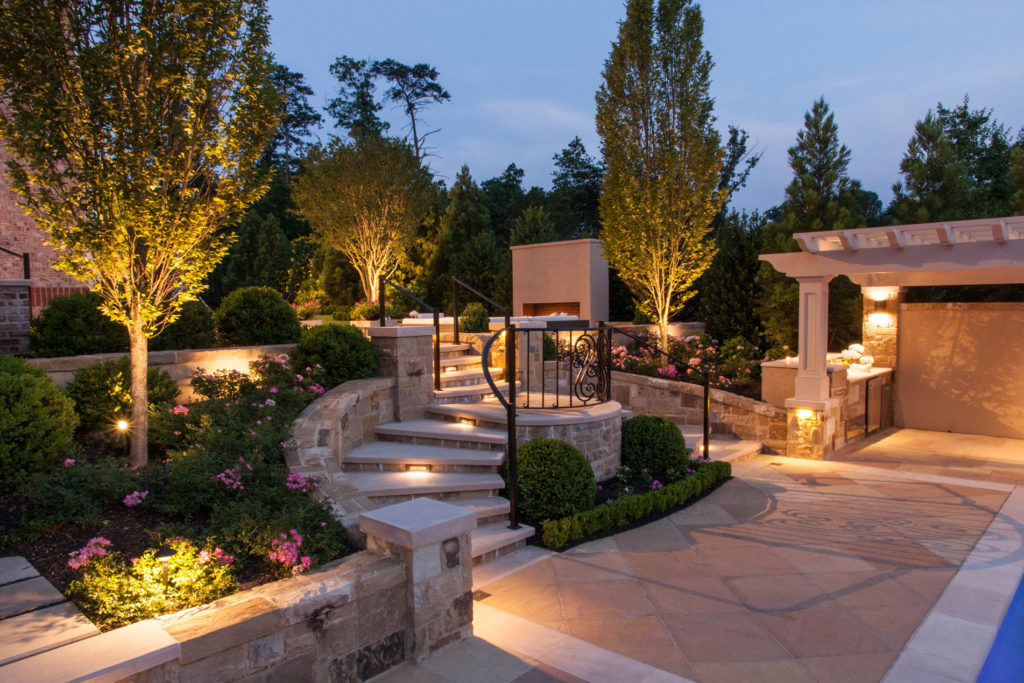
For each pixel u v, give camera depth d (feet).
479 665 10.50
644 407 32.96
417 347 22.27
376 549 11.15
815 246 26.73
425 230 69.00
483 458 18.15
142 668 7.39
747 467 25.63
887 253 25.18
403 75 106.52
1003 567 14.80
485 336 29.68
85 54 12.21
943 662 10.54
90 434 15.39
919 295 37.83
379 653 10.18
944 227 23.00
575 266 46.06
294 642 9.00
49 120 12.42
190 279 14.12
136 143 12.94
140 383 13.83
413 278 67.05
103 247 12.79
